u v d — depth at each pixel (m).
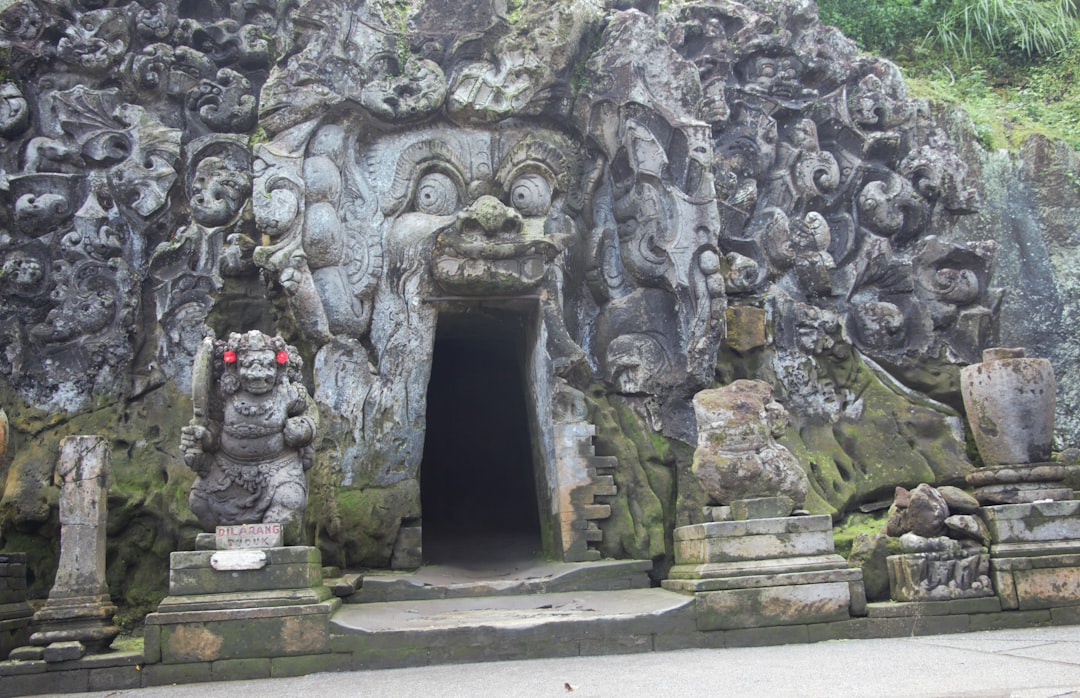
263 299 10.48
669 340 10.47
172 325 10.27
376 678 6.29
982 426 8.40
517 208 10.46
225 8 11.52
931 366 11.50
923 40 16.69
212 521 7.73
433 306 10.16
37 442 9.67
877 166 12.12
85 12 10.98
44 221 10.27
